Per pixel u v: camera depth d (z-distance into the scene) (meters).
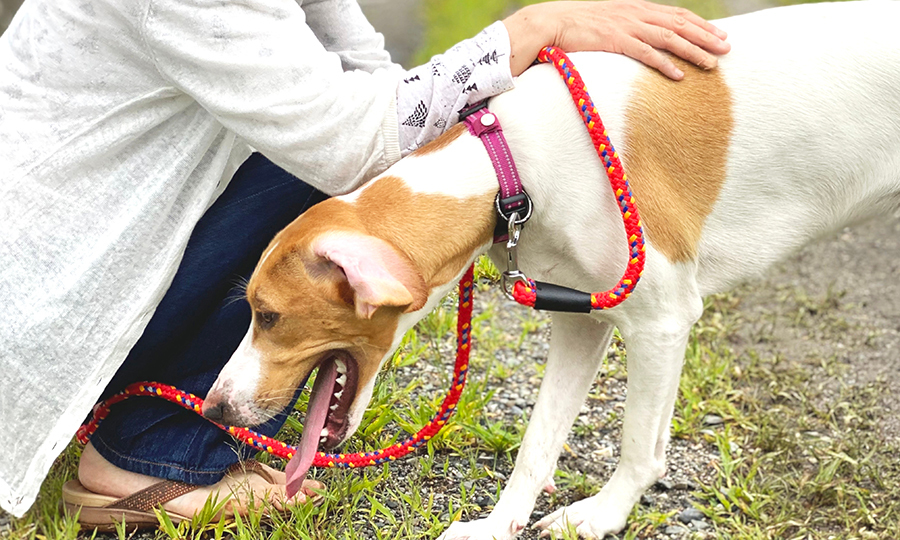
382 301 1.88
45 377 2.31
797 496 2.89
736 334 3.97
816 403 3.46
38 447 2.34
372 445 2.90
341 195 2.25
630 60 2.38
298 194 2.56
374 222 2.18
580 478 2.89
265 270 2.15
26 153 2.28
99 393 2.35
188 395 2.52
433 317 3.54
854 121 2.47
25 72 2.29
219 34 2.10
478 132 2.26
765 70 2.44
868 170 2.53
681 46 2.36
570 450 3.08
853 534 2.74
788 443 3.13
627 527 2.71
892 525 2.76
